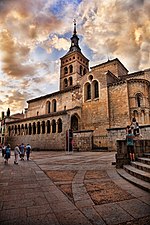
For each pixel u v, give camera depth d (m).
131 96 31.89
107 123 33.03
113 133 23.02
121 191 5.89
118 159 10.44
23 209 4.49
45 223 3.72
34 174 9.27
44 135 36.22
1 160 18.27
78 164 12.68
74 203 4.89
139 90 31.59
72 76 56.88
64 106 42.50
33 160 17.20
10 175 9.06
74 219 3.91
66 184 6.98
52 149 33.75
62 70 61.28
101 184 6.85
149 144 11.49
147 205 4.66
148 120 30.36
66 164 12.92
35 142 37.75
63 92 43.69
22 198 5.33
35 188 6.45
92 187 6.44
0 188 6.48
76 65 56.91
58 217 4.02
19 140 42.50
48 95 46.75
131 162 10.09
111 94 34.31
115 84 34.00
